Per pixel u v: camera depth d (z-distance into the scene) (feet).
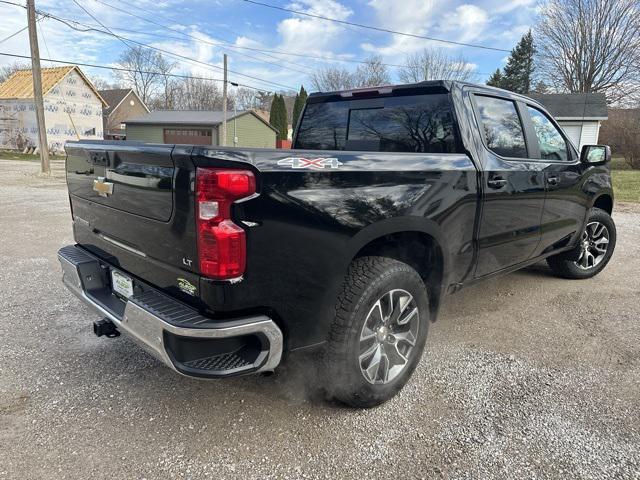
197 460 6.99
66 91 104.63
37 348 10.43
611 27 118.73
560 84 132.26
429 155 8.89
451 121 9.92
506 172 10.62
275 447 7.31
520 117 11.64
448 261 9.48
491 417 8.15
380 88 11.14
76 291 9.07
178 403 8.44
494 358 10.36
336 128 12.32
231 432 7.66
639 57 116.06
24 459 6.90
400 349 8.71
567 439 7.56
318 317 7.28
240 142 114.42
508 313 13.07
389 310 8.27
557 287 15.38
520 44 166.50
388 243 9.12
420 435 7.65
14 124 102.17
